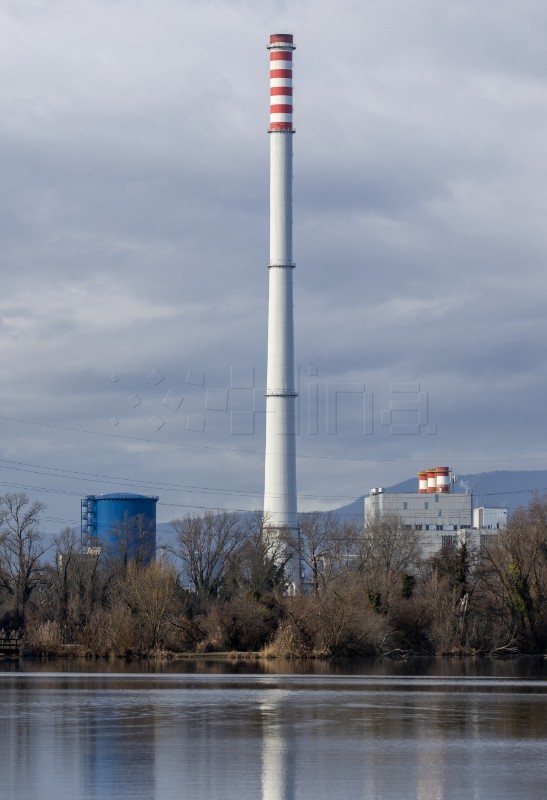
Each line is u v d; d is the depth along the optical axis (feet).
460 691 346.74
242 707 299.17
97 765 216.33
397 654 525.75
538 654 542.98
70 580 596.29
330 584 565.12
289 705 305.32
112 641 502.38
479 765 218.79
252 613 524.11
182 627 523.70
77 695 327.06
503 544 594.24
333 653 507.71
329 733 255.09
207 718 277.23
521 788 199.62
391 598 558.15
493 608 556.51
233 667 447.42
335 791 196.44
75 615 537.24
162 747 235.40
